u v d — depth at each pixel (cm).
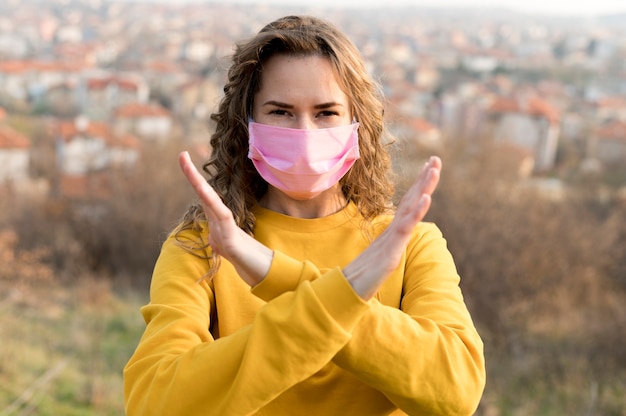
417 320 110
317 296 97
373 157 132
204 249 123
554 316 1258
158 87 7469
